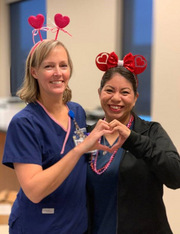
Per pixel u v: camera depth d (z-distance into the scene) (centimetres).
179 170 127
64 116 147
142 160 137
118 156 142
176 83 233
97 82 416
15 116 134
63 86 136
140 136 126
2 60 611
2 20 602
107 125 123
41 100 143
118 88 137
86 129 157
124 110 139
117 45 408
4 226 256
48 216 139
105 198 142
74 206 143
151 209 137
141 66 142
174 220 247
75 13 429
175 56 231
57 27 147
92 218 147
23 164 127
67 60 136
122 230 136
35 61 133
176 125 237
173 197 245
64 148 140
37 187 119
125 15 414
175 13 226
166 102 240
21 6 582
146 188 136
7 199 307
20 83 153
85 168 147
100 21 408
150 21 404
